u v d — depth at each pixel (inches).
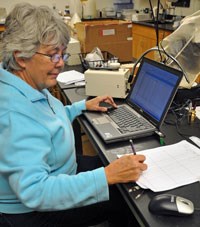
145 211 29.5
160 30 124.8
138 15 160.9
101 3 185.8
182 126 48.9
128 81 61.6
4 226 37.4
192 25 55.2
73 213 42.2
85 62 78.0
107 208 44.8
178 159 37.8
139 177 34.3
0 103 33.5
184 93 57.0
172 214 28.4
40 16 33.3
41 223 38.7
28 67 35.7
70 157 42.2
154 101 48.4
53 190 32.4
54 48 34.5
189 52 56.4
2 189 35.9
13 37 33.4
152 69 51.8
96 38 92.2
